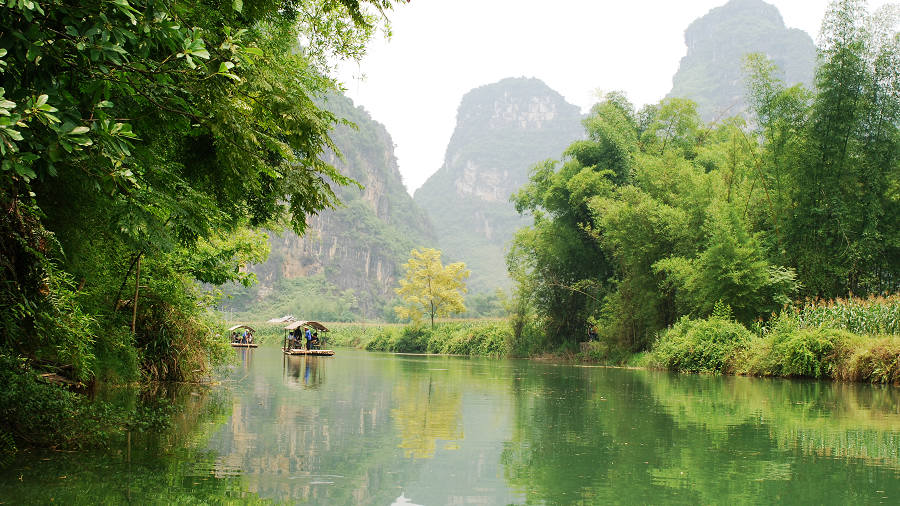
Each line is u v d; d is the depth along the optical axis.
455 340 42.84
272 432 7.11
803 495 4.59
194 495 4.37
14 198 4.79
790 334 17.41
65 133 3.50
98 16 3.65
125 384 11.23
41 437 5.88
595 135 31.67
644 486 4.85
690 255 23.36
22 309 5.48
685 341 20.67
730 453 6.23
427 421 8.20
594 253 31.48
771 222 22.47
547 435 7.24
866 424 8.23
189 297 13.69
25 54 3.65
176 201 5.87
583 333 33.66
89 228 6.35
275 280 151.88
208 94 4.54
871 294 19.34
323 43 9.86
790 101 21.31
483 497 4.49
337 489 4.64
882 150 20.55
